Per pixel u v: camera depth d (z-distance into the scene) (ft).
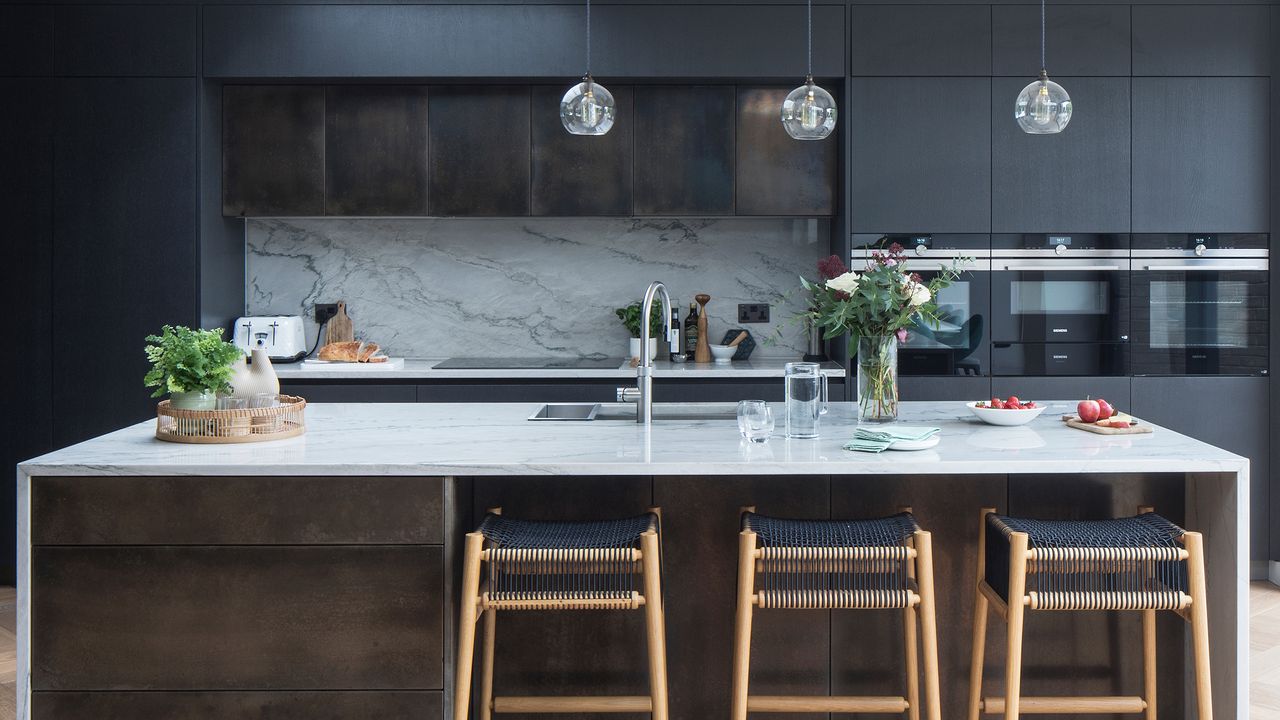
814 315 9.16
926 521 8.42
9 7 13.48
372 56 13.57
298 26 13.53
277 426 8.21
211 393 8.23
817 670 8.45
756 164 14.06
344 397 13.64
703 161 14.06
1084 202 13.58
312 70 13.57
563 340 15.88
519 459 7.29
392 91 14.01
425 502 7.28
